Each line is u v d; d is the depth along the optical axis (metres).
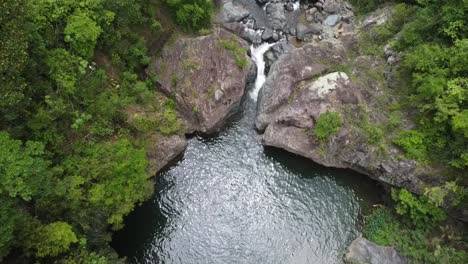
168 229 21.53
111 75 22.83
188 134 24.84
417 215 20.64
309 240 21.33
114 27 21.97
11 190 13.84
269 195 22.94
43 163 15.23
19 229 15.09
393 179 21.78
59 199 16.77
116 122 21.88
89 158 18.92
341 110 23.17
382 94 24.09
